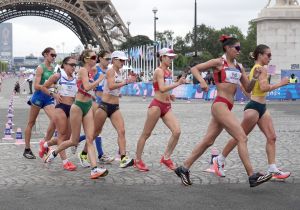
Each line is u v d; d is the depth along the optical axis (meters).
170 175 13.27
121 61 13.77
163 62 13.39
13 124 27.98
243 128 12.37
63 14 153.88
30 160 15.98
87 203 10.28
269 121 12.41
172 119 13.60
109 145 19.16
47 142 15.56
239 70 11.55
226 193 11.09
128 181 12.52
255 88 12.18
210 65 11.34
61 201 10.47
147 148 18.20
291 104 45.12
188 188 11.66
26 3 130.38
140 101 52.28
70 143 13.75
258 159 15.57
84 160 14.63
